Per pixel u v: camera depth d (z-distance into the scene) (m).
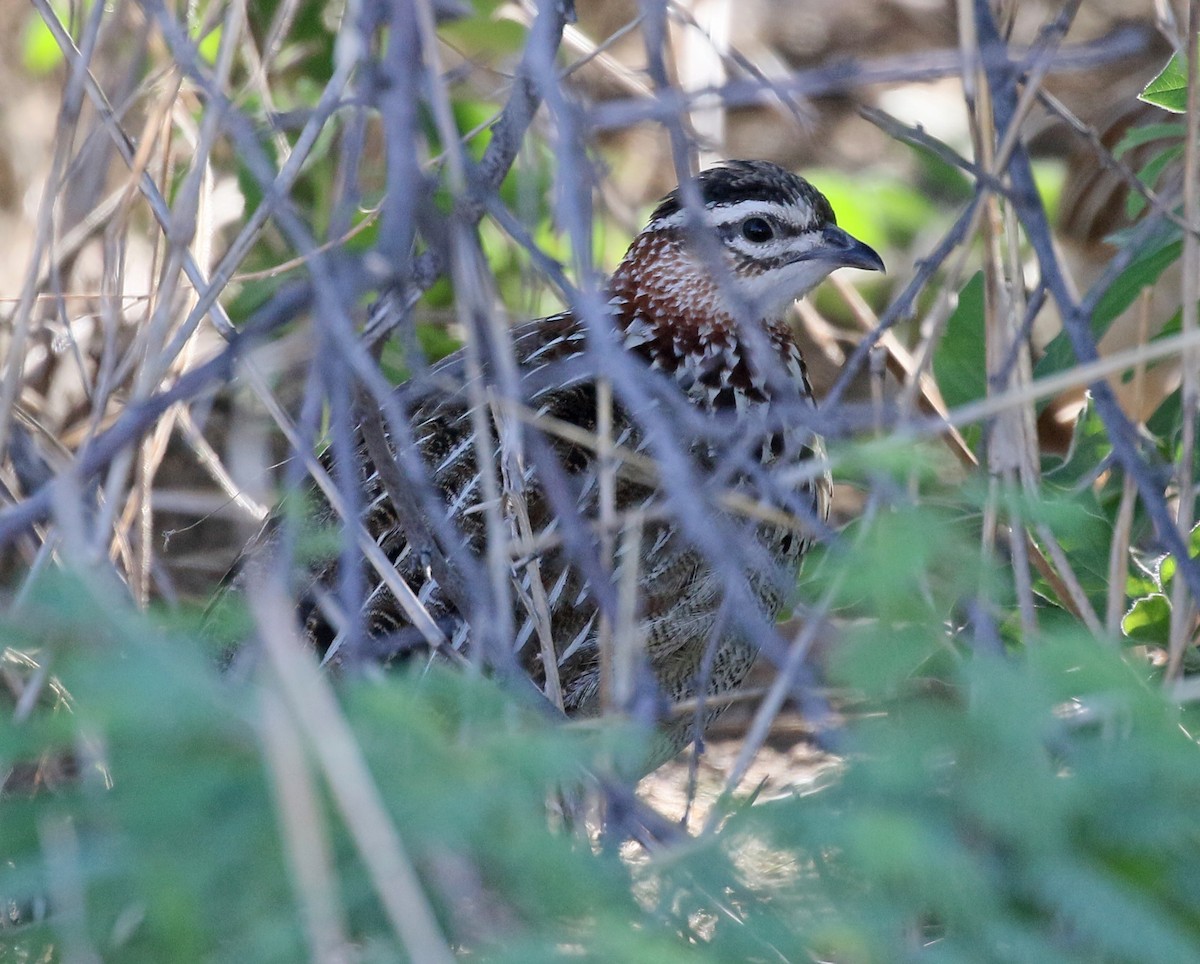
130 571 6.86
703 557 7.13
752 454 7.39
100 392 6.93
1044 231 5.34
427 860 3.29
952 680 4.05
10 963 3.76
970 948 2.99
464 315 5.05
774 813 3.28
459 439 7.36
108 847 2.89
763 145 12.73
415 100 4.14
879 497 4.92
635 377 4.49
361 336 6.05
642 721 4.16
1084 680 3.36
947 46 13.45
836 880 3.24
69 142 7.00
